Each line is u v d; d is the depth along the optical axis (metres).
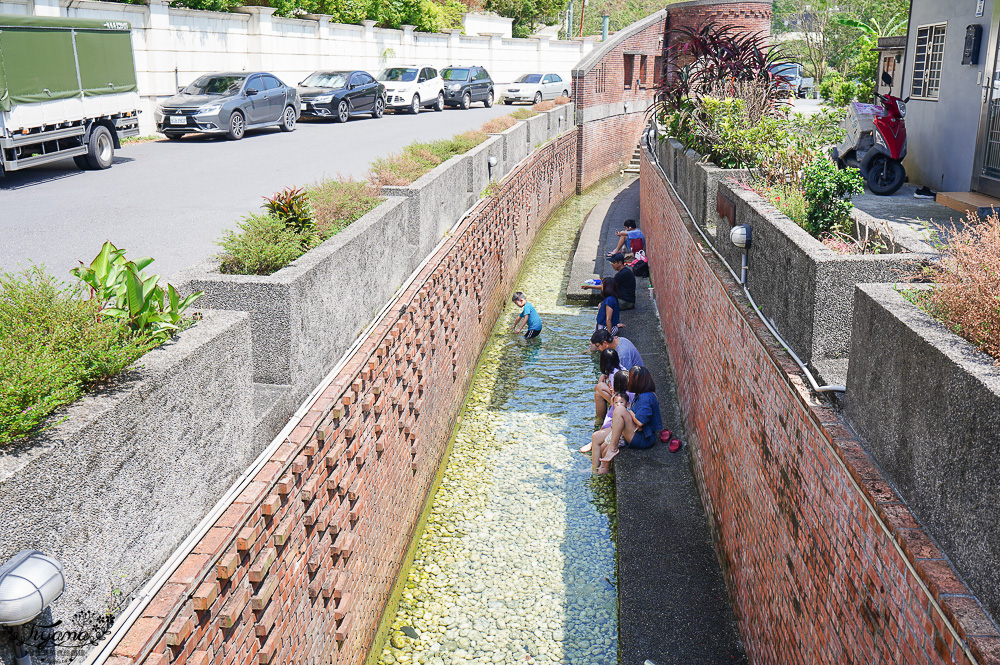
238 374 4.14
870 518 3.42
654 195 15.37
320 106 22.66
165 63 20.69
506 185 14.63
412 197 8.23
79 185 12.29
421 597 7.07
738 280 6.67
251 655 3.98
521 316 13.49
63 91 13.09
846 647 3.69
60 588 2.49
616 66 29.78
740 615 6.00
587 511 8.44
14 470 2.58
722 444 6.88
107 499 3.04
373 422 6.16
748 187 7.49
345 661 5.52
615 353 10.04
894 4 36.53
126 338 3.70
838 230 6.29
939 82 11.20
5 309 3.50
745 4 25.12
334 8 29.31
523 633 6.63
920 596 2.89
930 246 4.97
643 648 5.90
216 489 3.90
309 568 4.78
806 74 35.97
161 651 3.17
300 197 6.21
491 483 8.97
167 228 9.26
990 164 9.70
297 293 4.90
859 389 3.88
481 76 31.48
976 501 2.69
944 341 3.11
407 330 7.23
